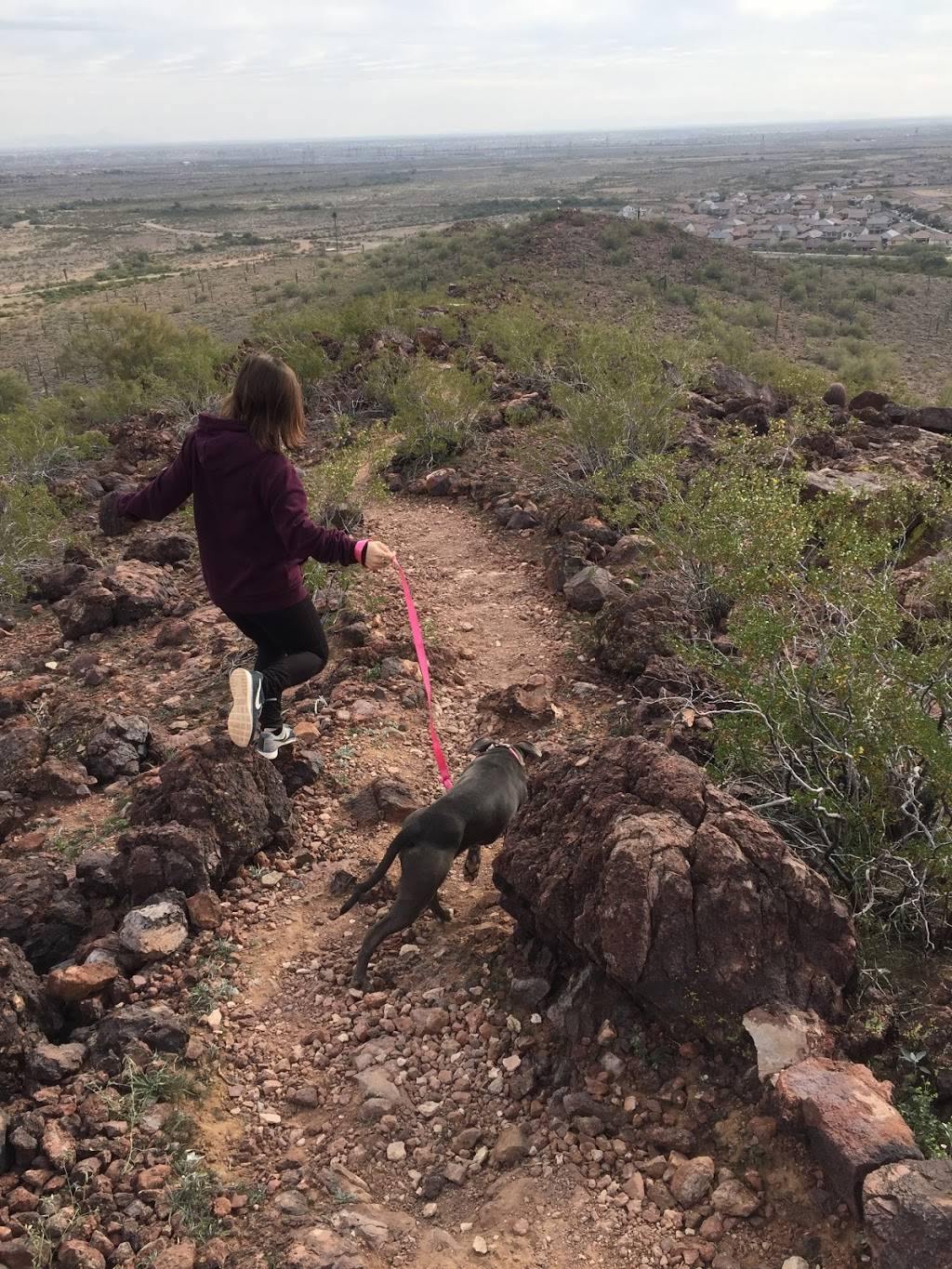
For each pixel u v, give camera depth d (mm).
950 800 4668
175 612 10156
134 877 5316
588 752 5137
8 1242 3439
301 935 5234
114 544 13086
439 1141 3998
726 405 16031
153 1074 4219
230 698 8023
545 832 4824
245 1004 4770
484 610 9547
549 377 17047
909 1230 2992
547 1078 4207
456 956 4945
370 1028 4582
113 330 43625
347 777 6617
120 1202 3674
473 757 5957
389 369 18547
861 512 8312
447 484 13219
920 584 7297
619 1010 4293
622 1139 3838
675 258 97750
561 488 12289
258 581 4039
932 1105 3703
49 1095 4094
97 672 8844
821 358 73500
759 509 6785
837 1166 3307
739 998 3936
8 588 11359
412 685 7859
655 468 9859
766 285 98812
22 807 6727
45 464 17125
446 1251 3486
